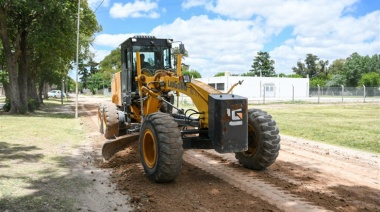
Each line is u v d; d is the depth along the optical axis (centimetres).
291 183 674
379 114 2195
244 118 648
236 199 583
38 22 2306
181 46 879
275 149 726
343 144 1102
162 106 900
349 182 685
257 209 539
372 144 1086
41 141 1147
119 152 883
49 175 732
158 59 1025
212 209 538
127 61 1069
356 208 547
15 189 627
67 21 2280
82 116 2236
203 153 964
